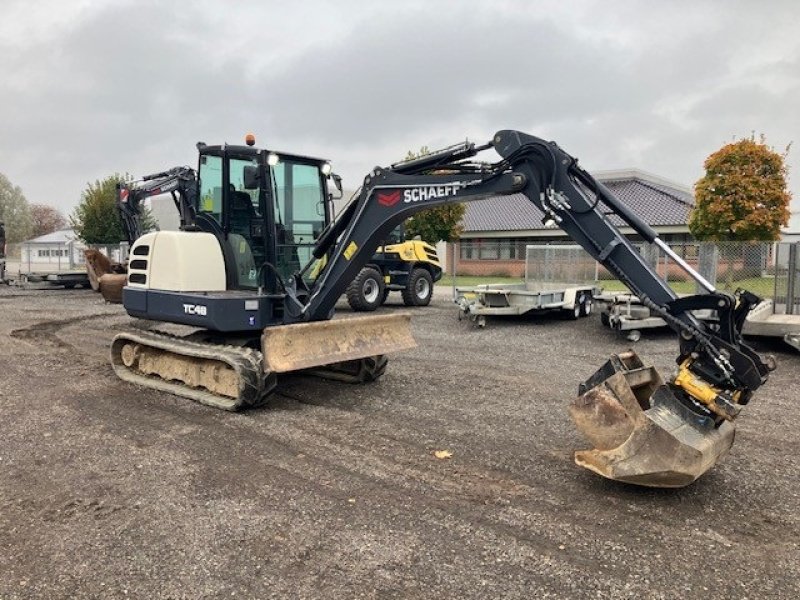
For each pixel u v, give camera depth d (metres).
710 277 14.09
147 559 3.54
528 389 7.42
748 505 4.26
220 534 3.81
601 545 3.70
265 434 5.66
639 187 32.75
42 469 4.82
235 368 6.18
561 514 4.10
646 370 4.83
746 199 21.56
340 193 7.94
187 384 7.06
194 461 4.99
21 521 3.99
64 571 3.42
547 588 3.26
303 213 7.55
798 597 3.21
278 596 3.18
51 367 8.45
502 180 5.34
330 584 3.29
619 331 11.39
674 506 4.23
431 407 6.60
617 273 4.80
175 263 7.20
